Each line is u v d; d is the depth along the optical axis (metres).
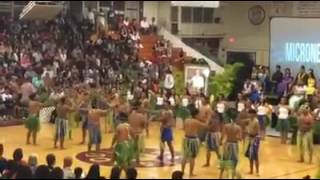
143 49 30.23
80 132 20.75
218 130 15.89
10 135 20.16
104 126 21.33
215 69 29.86
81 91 20.47
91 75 25.31
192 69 24.59
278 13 28.70
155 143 19.09
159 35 31.78
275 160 17.12
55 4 28.89
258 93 22.50
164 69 26.92
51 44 27.28
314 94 21.52
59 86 23.41
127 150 14.56
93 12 30.75
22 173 10.21
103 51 28.06
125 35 29.78
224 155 14.39
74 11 30.80
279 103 22.50
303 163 16.77
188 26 32.94
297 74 24.06
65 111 18.00
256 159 15.18
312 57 24.42
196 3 28.19
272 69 25.50
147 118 18.12
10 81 23.14
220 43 31.70
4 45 25.81
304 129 16.95
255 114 16.67
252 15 29.84
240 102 20.31
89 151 17.55
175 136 20.25
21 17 27.98
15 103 22.59
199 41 32.62
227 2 30.78
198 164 16.14
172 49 30.47
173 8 33.00
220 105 20.03
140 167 15.58
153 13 33.56
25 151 17.39
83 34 29.03
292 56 25.00
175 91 23.08
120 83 24.80
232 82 22.98
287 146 19.47
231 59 30.80
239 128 14.43
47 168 10.41
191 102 21.19
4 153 16.95
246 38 30.22
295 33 24.91
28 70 24.33
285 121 19.86
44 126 21.84
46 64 25.73
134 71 26.61
